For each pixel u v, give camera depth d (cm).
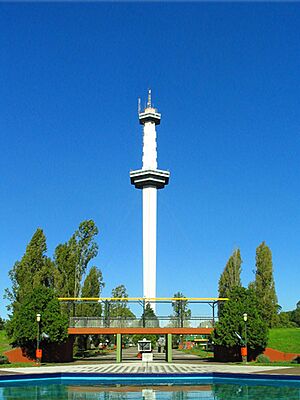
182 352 9200
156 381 3719
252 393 2970
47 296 5772
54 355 5847
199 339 12069
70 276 7231
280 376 3684
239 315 5722
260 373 3847
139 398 2767
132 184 13050
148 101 13238
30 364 5247
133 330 6062
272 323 8462
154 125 13162
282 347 6088
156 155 13012
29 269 6981
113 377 3838
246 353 5456
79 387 3350
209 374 3888
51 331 5581
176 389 3197
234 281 8731
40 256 7106
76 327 6059
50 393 3003
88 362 5834
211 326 6194
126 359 6538
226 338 5672
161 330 6078
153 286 12100
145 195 12725
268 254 8812
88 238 7525
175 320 6216
